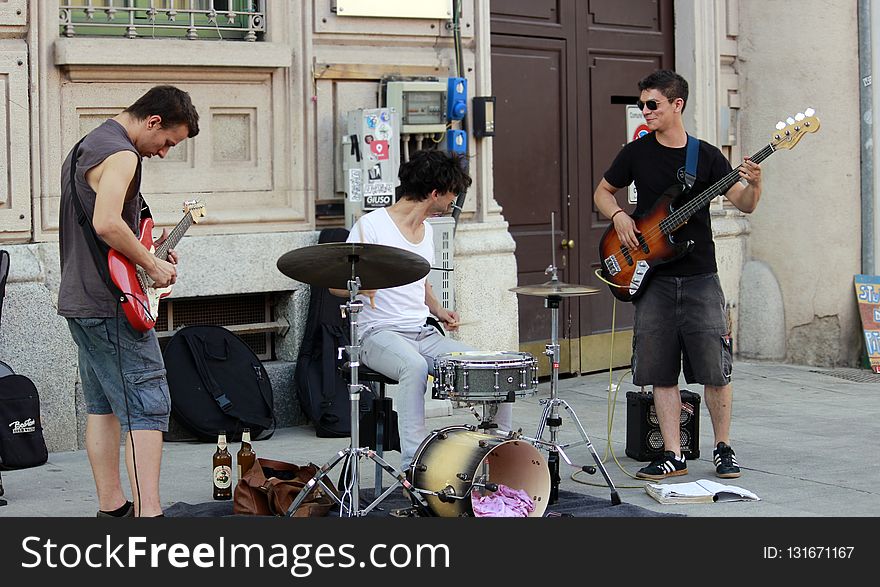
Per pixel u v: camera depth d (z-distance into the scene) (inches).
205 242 272.7
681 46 377.4
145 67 265.1
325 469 194.4
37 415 242.2
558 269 347.9
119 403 192.9
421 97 293.9
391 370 209.5
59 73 256.5
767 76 385.1
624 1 364.2
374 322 216.7
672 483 231.6
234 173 279.9
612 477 236.8
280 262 188.9
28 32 252.5
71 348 255.1
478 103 312.0
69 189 190.4
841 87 373.7
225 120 279.4
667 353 237.0
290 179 286.7
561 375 350.9
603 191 244.2
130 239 183.9
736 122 392.2
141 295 187.0
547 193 345.1
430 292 227.6
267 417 270.8
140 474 191.5
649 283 237.0
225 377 268.4
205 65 271.6
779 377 362.9
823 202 378.6
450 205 218.8
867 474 238.2
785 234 385.7
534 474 201.8
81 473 236.7
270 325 286.4
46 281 252.4
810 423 292.5
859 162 375.9
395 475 194.7
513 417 296.5
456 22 307.6
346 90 294.4
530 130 339.9
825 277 380.5
